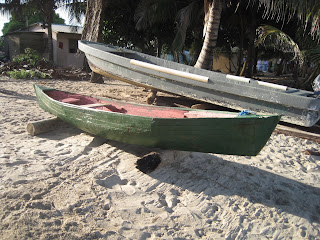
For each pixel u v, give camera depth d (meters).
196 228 3.39
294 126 8.15
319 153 6.07
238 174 4.76
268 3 9.35
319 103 6.18
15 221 2.96
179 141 4.17
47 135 5.68
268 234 3.46
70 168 4.33
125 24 18.09
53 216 3.19
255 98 6.82
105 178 4.14
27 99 8.81
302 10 9.04
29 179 3.82
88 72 17.84
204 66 10.18
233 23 16.25
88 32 13.55
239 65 20.11
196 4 12.68
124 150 5.17
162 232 3.25
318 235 3.51
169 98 10.33
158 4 14.02
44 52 24.52
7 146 4.90
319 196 4.38
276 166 5.39
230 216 3.67
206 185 4.32
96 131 5.05
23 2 19.62
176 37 12.55
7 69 15.88
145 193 3.98
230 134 3.85
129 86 13.86
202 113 5.03
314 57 10.65
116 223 3.27
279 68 27.31
